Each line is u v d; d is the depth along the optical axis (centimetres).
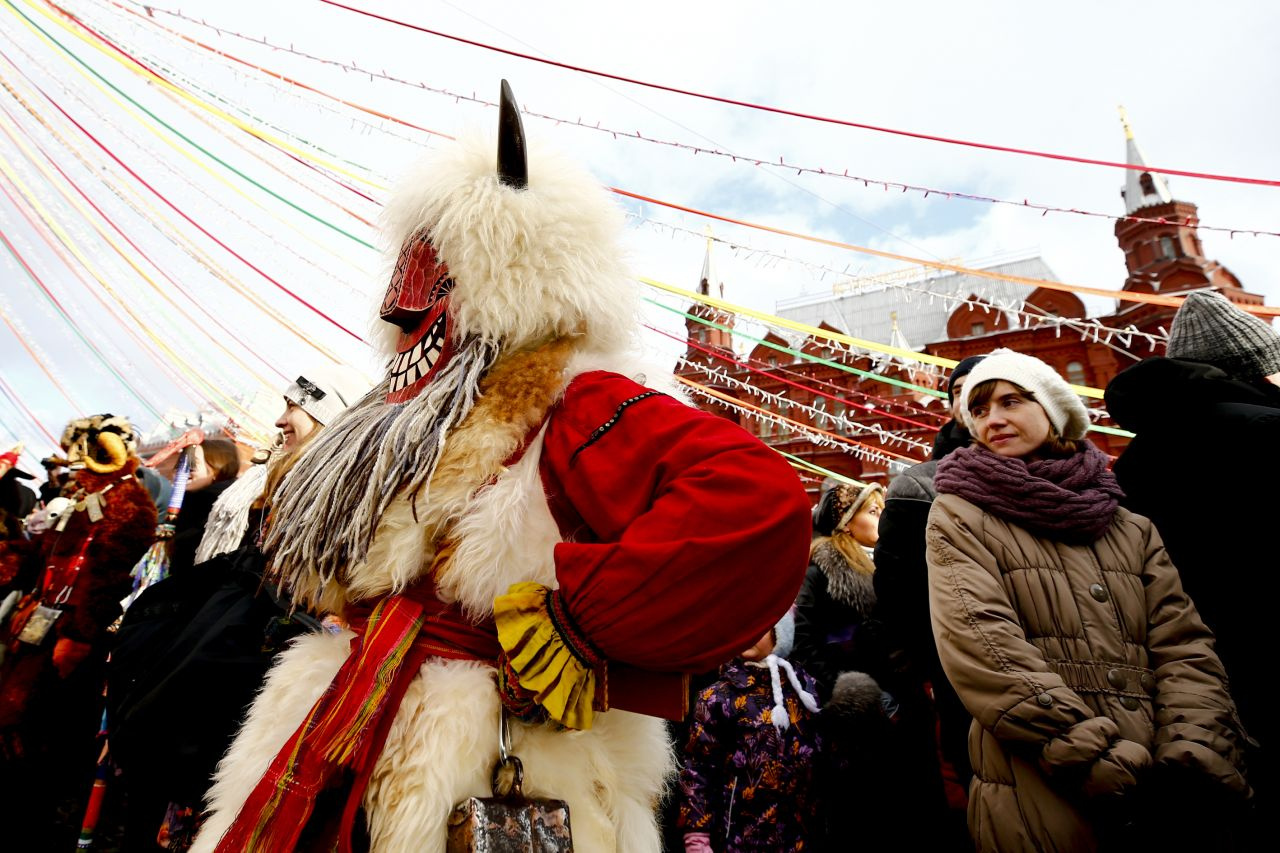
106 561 296
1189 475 181
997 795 157
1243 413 175
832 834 229
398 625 98
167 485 378
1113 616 163
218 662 159
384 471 101
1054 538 173
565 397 106
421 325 118
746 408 949
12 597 338
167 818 211
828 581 288
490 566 94
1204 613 177
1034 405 189
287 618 162
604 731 103
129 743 160
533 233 109
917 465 246
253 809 94
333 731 92
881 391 2062
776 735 229
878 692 239
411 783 86
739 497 89
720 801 226
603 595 86
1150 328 2041
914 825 231
